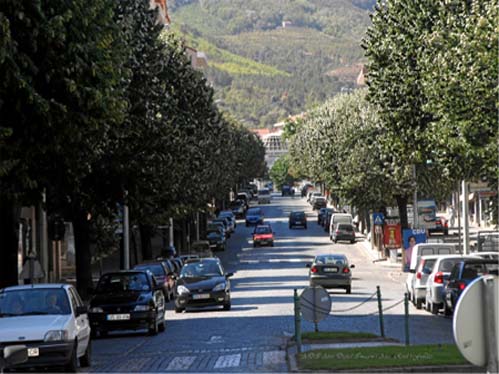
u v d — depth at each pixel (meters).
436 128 38.78
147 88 50.00
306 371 21.56
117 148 48.44
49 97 30.47
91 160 39.03
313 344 29.08
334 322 38.12
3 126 30.12
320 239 120.12
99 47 31.12
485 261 38.03
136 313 34.78
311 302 29.16
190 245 106.31
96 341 34.41
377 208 90.81
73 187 38.56
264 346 29.25
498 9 34.78
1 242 36.59
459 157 40.22
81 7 30.23
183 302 46.25
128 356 28.22
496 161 36.31
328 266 56.12
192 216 98.88
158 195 54.50
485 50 34.66
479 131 36.19
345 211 135.12
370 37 46.84
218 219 129.12
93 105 31.02
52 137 30.97
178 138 56.62
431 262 45.56
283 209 185.38
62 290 24.48
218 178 100.31
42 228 60.06
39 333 22.47
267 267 86.06
